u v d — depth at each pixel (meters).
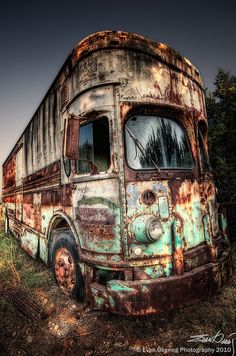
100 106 2.95
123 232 2.63
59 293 3.65
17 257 5.49
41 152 4.77
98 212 2.86
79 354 2.40
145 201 2.70
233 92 5.98
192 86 3.52
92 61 3.08
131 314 2.40
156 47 3.14
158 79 3.08
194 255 2.85
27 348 2.56
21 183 6.50
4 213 9.59
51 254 4.05
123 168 2.73
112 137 2.82
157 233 2.56
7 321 3.03
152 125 3.06
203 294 2.72
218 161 5.62
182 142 3.25
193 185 3.11
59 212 3.75
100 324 2.79
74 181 3.32
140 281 2.49
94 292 2.72
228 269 3.20
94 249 2.87
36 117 5.18
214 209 3.46
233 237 5.50
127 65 2.97
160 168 2.92
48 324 2.93
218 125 5.87
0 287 4.02
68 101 3.52
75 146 2.86
